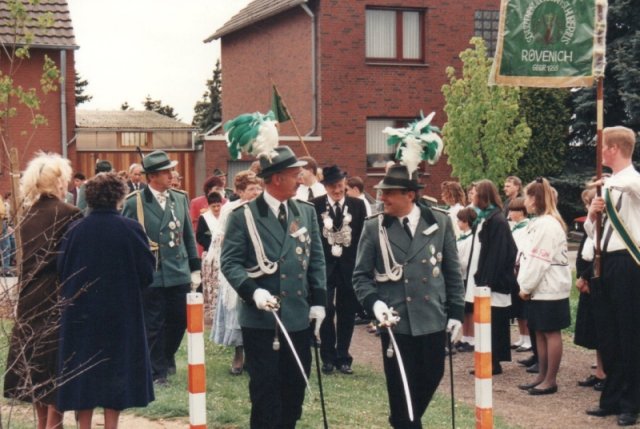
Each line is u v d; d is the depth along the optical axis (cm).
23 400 670
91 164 3027
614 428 836
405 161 636
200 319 578
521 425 843
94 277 626
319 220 1042
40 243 671
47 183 684
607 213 848
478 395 641
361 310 1051
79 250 630
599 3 873
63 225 673
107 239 631
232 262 645
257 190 977
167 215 938
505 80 878
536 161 3062
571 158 3209
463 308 653
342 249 1039
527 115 3042
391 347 621
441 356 645
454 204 1318
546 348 986
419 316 636
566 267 969
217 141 2994
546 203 966
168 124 3203
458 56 3131
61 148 2606
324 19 3023
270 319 640
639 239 837
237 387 909
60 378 623
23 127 2559
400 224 647
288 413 662
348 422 789
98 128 3062
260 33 3438
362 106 3070
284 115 1920
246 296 632
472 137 2784
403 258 640
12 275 682
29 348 662
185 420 787
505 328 1075
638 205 836
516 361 1166
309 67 3095
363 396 912
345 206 1047
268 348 642
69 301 618
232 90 3709
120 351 628
